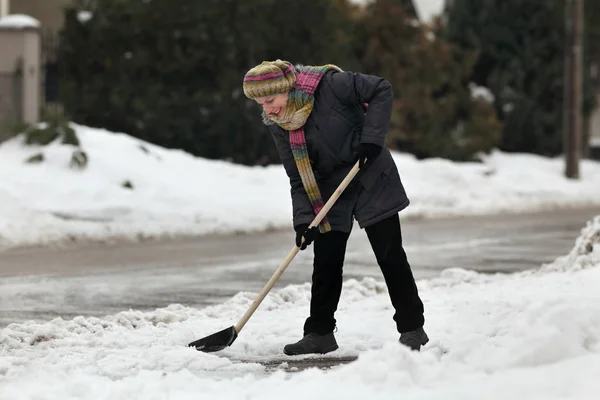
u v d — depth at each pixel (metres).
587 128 61.69
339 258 10.80
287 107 10.30
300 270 19.41
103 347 11.27
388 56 47.94
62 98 39.12
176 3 38.84
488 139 50.72
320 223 10.65
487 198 38.97
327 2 41.50
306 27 40.75
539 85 54.62
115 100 38.50
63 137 29.78
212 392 8.52
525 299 12.80
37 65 35.84
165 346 10.87
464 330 11.25
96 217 27.00
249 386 8.59
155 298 15.90
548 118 54.56
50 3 50.03
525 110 54.34
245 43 39.22
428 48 49.31
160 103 38.41
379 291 15.64
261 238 25.52
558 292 13.16
